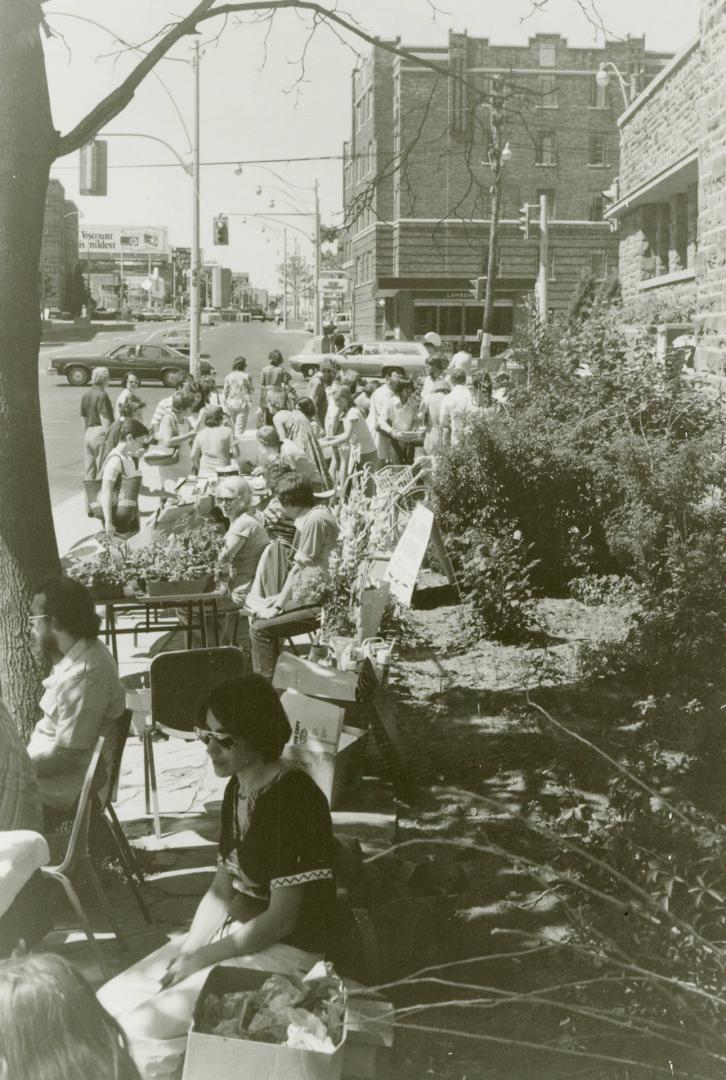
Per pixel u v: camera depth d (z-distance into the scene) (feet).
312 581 24.68
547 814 19.40
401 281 180.96
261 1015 10.75
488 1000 12.61
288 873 12.03
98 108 19.47
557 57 182.09
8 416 19.31
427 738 23.91
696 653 23.13
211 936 12.64
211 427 46.42
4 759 14.05
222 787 22.38
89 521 50.70
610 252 187.01
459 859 18.40
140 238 550.36
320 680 21.48
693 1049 11.53
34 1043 6.14
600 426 37.76
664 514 29.04
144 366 140.77
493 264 108.68
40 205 19.17
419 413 56.59
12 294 19.07
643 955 12.44
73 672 16.16
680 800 14.94
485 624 32.07
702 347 44.14
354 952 13.14
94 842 17.03
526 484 37.19
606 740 22.40
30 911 13.23
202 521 28.91
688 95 65.67
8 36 18.52
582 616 34.50
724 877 12.94
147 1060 11.07
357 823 19.72
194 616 29.89
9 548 19.51
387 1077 12.10
